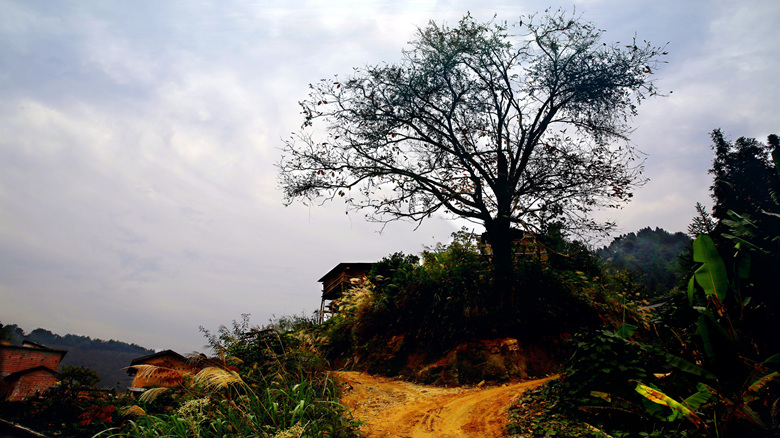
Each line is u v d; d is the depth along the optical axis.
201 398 6.68
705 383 5.48
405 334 14.27
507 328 13.01
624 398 6.01
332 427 6.19
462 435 6.82
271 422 6.17
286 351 8.70
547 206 15.09
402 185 16.70
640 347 6.29
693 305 6.86
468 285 14.29
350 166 16.75
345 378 11.43
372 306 15.67
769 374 4.56
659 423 5.38
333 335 16.47
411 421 7.81
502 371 11.60
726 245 7.30
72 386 8.66
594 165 15.16
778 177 7.14
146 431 5.95
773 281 6.21
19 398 8.38
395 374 13.18
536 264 14.84
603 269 18.64
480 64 16.88
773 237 6.45
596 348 6.58
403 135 17.30
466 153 16.36
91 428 7.82
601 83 15.63
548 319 13.17
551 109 16.33
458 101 16.83
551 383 7.71
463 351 12.38
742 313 6.36
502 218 15.05
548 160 15.62
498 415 7.50
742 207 7.86
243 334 9.54
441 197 16.19
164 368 7.21
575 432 5.86
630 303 13.85
